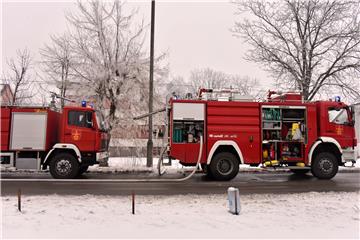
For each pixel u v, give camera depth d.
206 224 5.64
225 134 12.47
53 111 13.48
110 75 16.02
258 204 7.42
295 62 18.33
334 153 13.37
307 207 7.05
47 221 5.74
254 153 12.52
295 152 13.09
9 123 12.68
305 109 13.02
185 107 12.51
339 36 17.42
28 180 11.98
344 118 13.30
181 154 12.36
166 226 5.51
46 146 12.73
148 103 17.25
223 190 10.02
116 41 16.75
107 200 7.85
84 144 12.68
